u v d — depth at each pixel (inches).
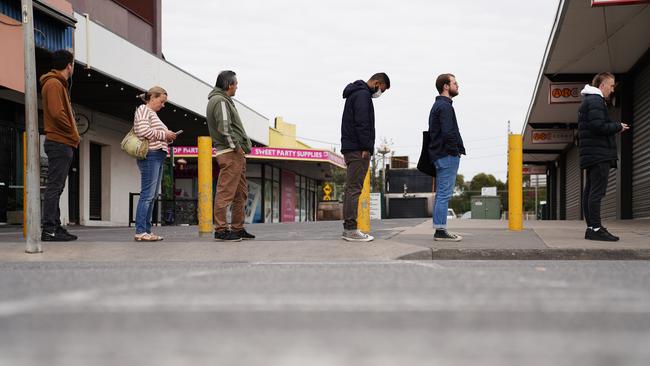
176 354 100.3
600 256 286.2
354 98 312.8
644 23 576.1
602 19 567.5
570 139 1072.2
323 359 97.0
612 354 100.2
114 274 210.2
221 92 329.1
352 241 311.3
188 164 1309.1
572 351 102.3
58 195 335.6
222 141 326.0
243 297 157.5
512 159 432.1
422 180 1395.2
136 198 973.2
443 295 159.9
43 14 547.8
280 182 1473.9
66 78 335.3
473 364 94.0
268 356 99.0
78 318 130.6
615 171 759.7
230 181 327.0
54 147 330.6
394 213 1400.1
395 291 166.9
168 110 854.5
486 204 1519.4
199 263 265.6
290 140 1793.8
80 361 96.0
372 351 102.3
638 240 326.0
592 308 141.6
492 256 286.5
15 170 693.3
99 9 769.6
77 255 290.5
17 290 170.1
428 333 116.1
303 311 138.3
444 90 326.6
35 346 106.2
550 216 1577.3
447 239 324.2
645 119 663.1
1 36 505.7
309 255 289.1
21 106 705.0
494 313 135.7
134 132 330.3
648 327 121.4
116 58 665.0
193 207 784.3
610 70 718.5
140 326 122.6
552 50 659.4
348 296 158.7
